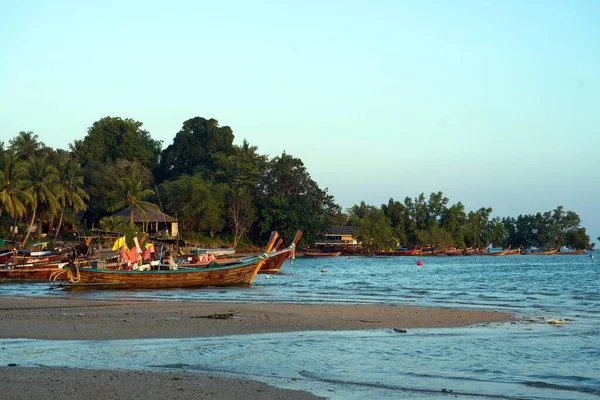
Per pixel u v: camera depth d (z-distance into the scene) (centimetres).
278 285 4822
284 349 1712
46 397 1146
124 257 4444
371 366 1493
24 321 2289
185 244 8600
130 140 13200
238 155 12631
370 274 7106
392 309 2783
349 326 2209
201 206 11131
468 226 18838
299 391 1232
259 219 12438
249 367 1470
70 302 3170
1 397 1144
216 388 1234
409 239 17712
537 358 1603
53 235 9425
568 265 10600
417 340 1886
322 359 1573
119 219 8750
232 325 2208
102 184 11025
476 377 1384
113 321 2295
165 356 1599
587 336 1966
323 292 4075
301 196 12575
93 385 1241
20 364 1488
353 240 16062
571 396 1227
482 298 3656
